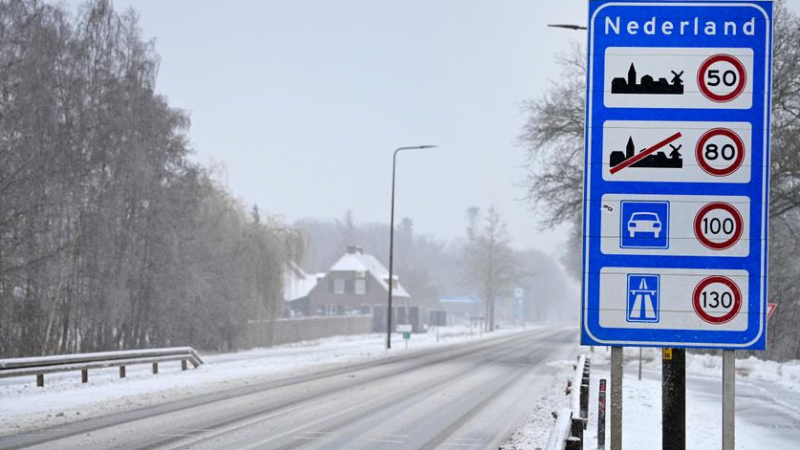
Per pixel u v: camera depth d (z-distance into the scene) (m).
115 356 25.17
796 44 37.78
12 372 20.91
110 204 39.91
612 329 7.99
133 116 41.09
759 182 7.86
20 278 35.91
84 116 39.16
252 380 27.06
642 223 7.97
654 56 7.98
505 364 37.06
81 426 15.98
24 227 35.62
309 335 67.75
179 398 21.34
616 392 8.04
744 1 7.90
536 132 46.41
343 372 31.20
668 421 8.95
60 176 36.62
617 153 8.01
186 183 44.62
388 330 50.69
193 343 46.34
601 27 8.05
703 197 7.92
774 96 37.59
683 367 8.97
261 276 52.50
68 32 39.56
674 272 7.93
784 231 45.62
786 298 45.69
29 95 35.41
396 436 15.32
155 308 43.47
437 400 21.72
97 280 39.84
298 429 15.95
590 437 14.23
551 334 86.81
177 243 43.00
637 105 7.99
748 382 29.80
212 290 47.03
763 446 14.72
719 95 7.91
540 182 46.53
